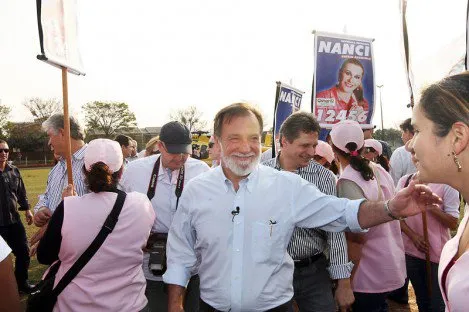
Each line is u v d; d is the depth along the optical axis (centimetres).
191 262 228
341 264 279
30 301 225
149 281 324
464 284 114
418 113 132
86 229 219
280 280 209
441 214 324
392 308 492
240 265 201
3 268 160
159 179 331
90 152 239
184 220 223
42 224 339
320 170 292
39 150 6234
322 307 285
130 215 230
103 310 222
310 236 280
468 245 123
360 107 528
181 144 312
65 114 303
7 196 550
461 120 120
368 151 514
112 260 224
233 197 207
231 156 200
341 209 199
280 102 536
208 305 210
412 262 350
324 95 514
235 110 201
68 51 307
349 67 520
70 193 297
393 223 306
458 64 260
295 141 282
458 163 123
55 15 288
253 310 202
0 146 554
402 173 544
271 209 204
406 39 281
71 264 221
